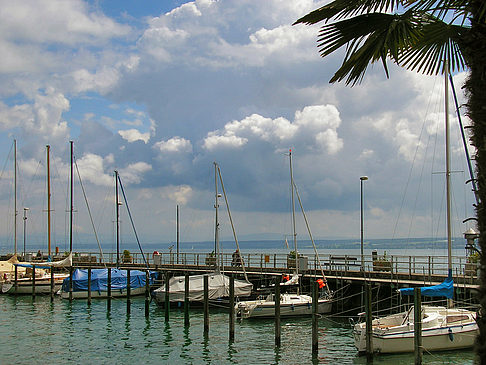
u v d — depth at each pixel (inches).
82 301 1701.5
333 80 330.0
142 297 1800.0
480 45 273.0
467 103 280.5
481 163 270.5
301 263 1469.0
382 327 906.7
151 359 928.3
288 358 920.3
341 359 904.9
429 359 865.5
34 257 2493.8
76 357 947.3
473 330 896.9
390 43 327.3
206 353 965.8
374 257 1470.2
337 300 1320.1
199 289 1486.2
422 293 919.7
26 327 1246.9
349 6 310.3
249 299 1487.5
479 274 273.3
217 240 1824.6
